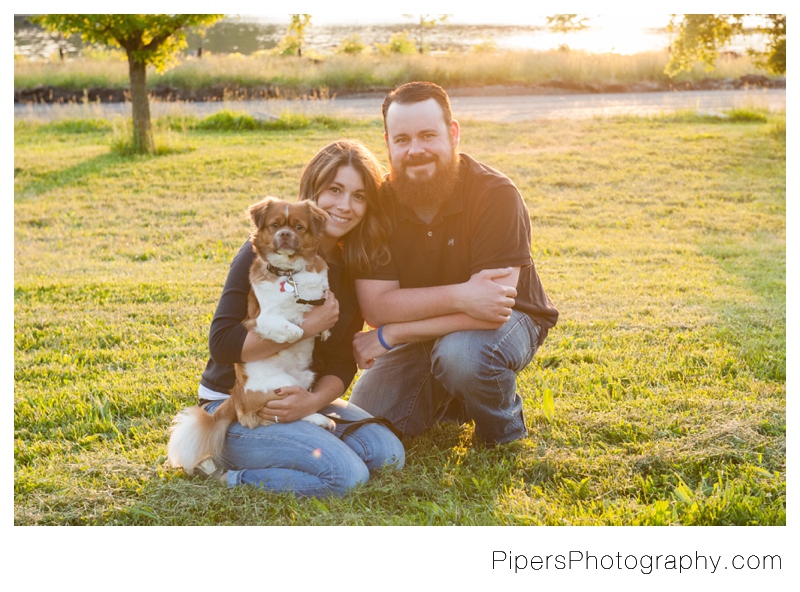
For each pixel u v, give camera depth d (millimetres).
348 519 3043
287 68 21469
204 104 18625
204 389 3623
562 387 4418
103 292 6449
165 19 12570
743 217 9430
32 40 34188
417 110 3457
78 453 3678
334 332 3596
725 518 3068
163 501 3203
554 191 10742
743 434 3742
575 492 3281
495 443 3713
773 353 4938
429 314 3535
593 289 6613
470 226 3633
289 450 3277
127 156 12711
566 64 22172
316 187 3514
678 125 15156
